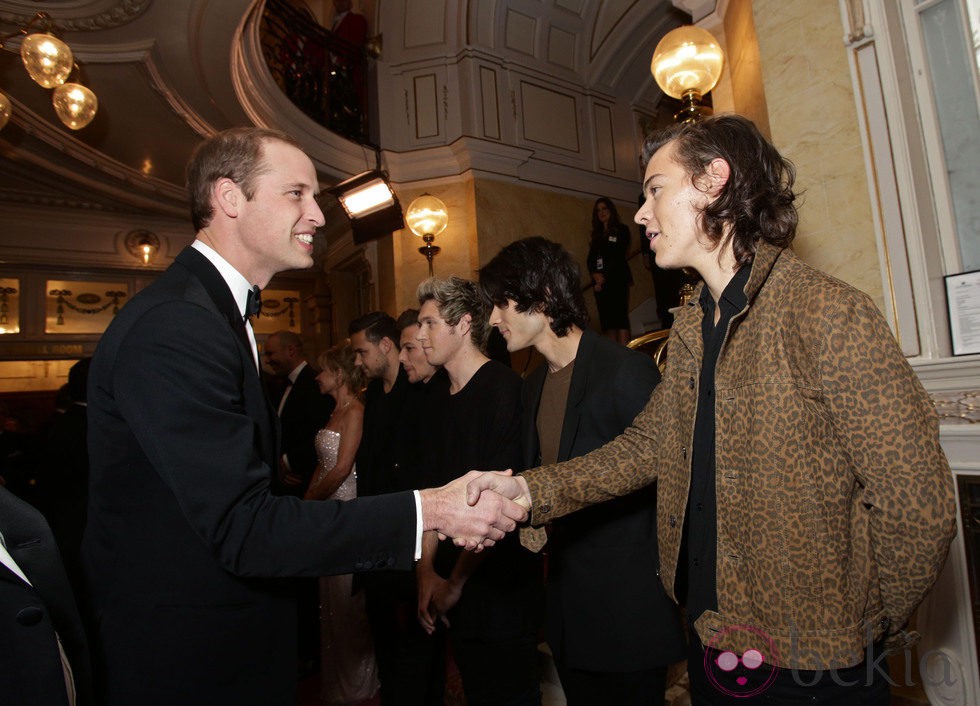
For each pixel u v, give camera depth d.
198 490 0.92
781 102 2.48
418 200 5.73
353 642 2.58
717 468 0.99
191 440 0.92
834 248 2.31
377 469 2.10
